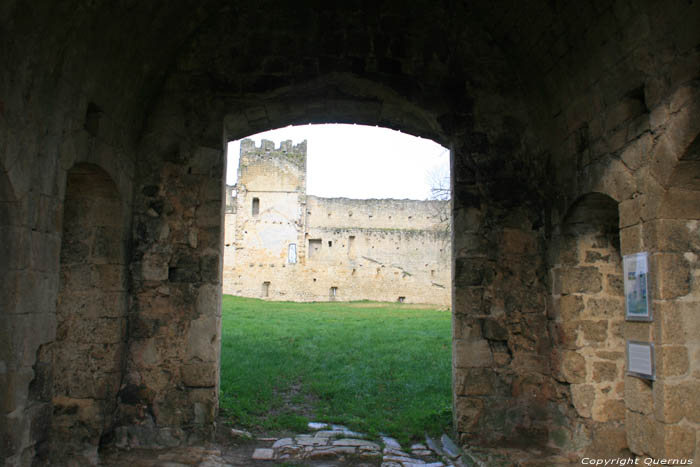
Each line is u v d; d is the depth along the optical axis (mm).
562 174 6184
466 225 6598
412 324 16422
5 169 4031
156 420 6145
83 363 5945
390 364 9992
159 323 6289
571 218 6121
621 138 5023
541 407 6324
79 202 6090
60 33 4527
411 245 31062
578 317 6047
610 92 5168
